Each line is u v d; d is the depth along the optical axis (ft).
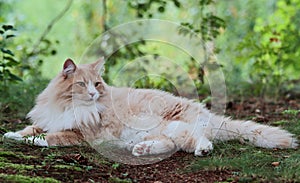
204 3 30.37
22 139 17.52
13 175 13.35
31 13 50.65
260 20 33.19
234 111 25.26
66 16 45.70
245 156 15.93
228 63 33.22
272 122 22.24
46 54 30.73
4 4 41.57
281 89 30.32
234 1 39.47
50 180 13.30
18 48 29.96
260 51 29.17
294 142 18.16
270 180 13.88
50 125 18.30
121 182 13.75
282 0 32.99
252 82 30.86
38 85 25.99
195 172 14.82
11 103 23.84
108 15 37.37
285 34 30.04
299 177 13.89
